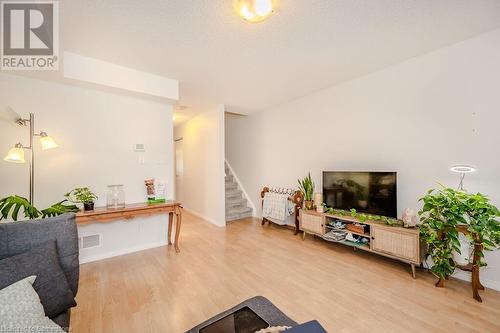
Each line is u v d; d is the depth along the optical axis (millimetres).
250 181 5102
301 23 1805
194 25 1801
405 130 2570
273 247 3123
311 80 3057
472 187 2121
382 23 1835
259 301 1411
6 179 2307
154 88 2803
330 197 3195
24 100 2377
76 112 2637
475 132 2102
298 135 3904
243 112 4832
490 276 2025
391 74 2664
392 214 2535
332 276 2299
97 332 1528
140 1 1520
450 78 2234
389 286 2102
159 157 3229
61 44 2053
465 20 1825
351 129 3105
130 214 2604
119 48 2152
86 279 2248
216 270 2436
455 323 1600
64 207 2213
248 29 1867
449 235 1955
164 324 1612
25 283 1010
